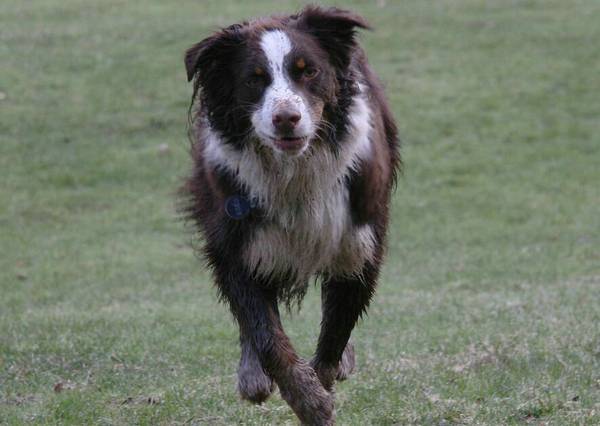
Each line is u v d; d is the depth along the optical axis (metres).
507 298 15.12
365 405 9.16
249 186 8.19
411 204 24.41
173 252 21.44
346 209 8.38
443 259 20.08
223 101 8.13
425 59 34.28
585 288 15.77
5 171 26.52
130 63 33.97
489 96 31.42
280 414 9.07
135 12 39.41
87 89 32.03
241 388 8.89
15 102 30.98
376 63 33.91
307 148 8.00
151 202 24.91
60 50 35.16
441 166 26.95
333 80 8.07
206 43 8.02
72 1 41.12
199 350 11.77
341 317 8.81
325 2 39.91
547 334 11.52
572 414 8.53
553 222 23.05
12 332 13.28
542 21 37.47
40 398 9.98
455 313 13.95
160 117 30.06
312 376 8.03
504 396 9.20
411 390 9.52
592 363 10.21
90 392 10.01
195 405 9.34
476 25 37.28
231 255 8.38
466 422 8.51
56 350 11.91
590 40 35.41
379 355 11.27
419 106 30.73
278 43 7.89
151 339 12.40
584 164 27.06
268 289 8.56
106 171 26.64
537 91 31.70
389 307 14.95
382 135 8.93
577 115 30.12
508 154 27.72
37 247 21.81
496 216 23.59
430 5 39.75
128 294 17.66
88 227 23.28
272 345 8.12
